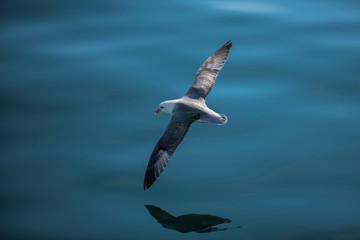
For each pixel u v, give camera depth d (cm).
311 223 1318
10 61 2003
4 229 1310
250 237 1274
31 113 1752
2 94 1839
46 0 2380
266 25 2172
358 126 1658
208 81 1522
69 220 1342
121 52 2038
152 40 2102
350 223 1315
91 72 1938
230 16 2239
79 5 2350
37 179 1484
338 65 1933
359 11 2245
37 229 1317
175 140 1342
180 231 1298
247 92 1834
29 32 2164
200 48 2036
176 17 2252
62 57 2025
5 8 2319
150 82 1878
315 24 2164
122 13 2292
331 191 1423
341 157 1540
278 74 1905
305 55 1994
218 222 1327
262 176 1489
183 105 1399
